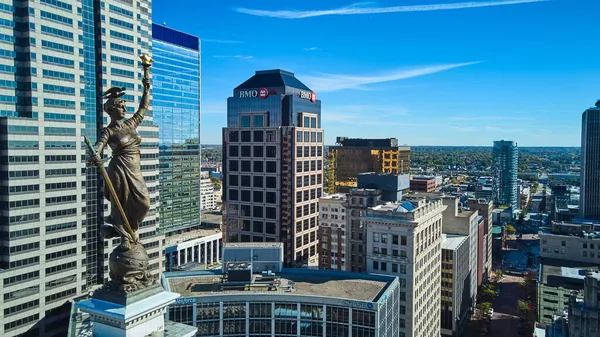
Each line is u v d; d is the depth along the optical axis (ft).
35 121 425.28
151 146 563.07
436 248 530.68
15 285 409.08
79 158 469.57
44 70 447.42
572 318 404.77
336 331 355.15
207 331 354.33
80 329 270.26
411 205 460.14
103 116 520.01
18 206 411.13
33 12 437.99
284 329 361.51
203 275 421.18
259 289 380.37
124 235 80.33
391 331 388.16
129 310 76.54
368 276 420.36
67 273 455.22
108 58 526.98
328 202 644.69
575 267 651.66
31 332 422.82
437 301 542.57
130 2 555.28
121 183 79.56
